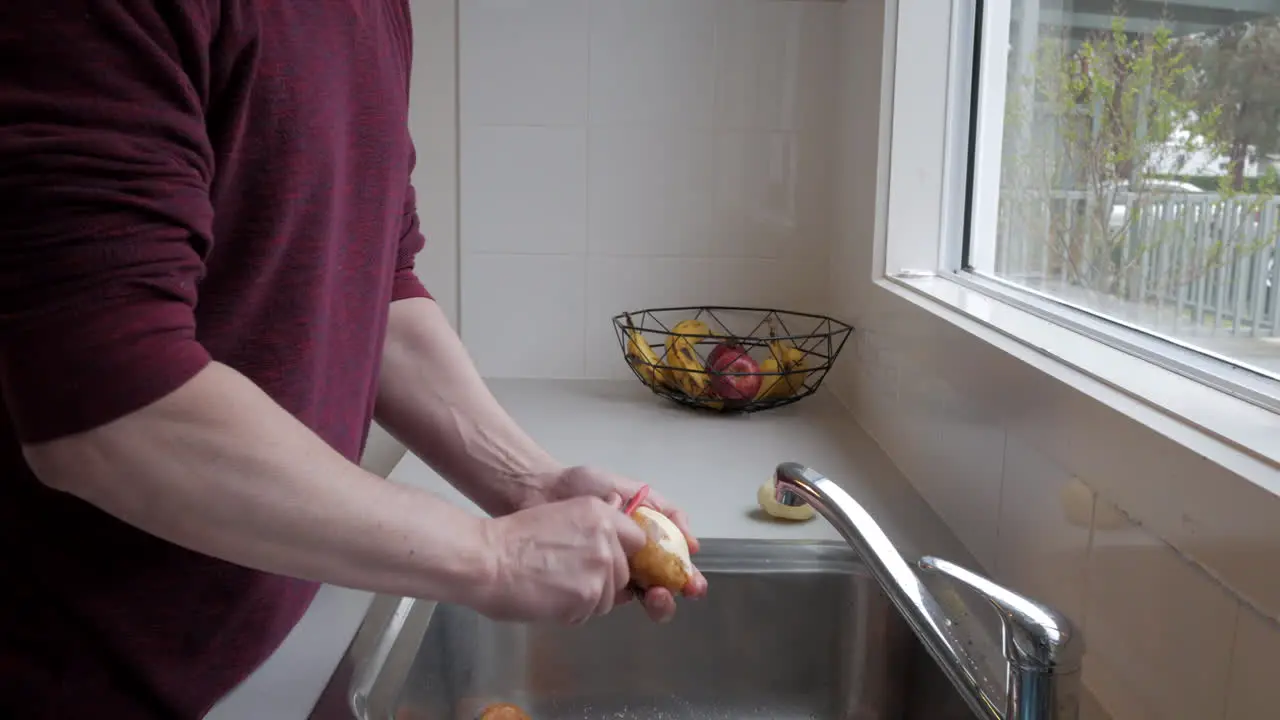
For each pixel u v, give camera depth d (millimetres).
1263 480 593
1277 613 570
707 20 1770
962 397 1097
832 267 1805
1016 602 581
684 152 1806
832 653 1062
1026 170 1361
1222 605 630
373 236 824
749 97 1790
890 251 1512
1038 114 1324
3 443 652
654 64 1780
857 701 1049
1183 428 707
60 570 684
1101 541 785
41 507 671
